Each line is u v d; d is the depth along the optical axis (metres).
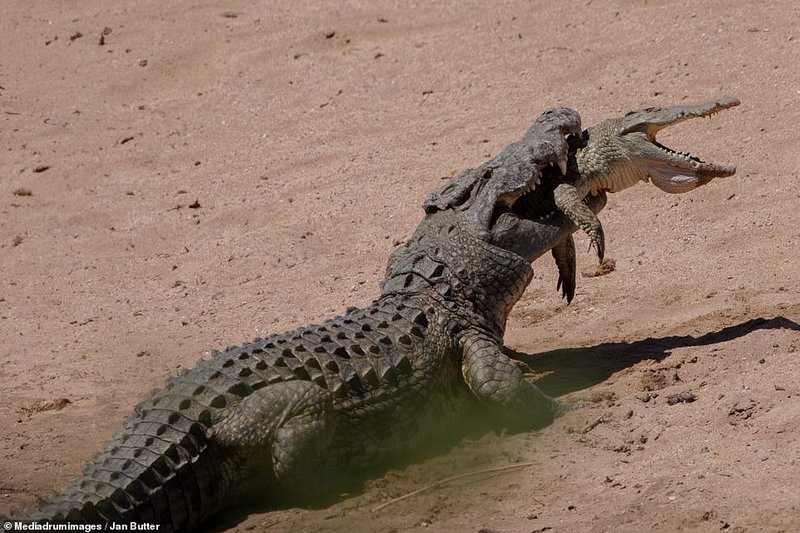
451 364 25.78
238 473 23.33
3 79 56.84
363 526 22.05
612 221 37.31
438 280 26.45
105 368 33.06
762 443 22.20
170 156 48.03
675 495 21.00
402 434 24.81
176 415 22.92
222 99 51.91
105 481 21.73
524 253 27.06
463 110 46.41
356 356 24.78
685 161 27.58
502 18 53.12
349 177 43.38
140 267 40.16
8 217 45.22
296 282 37.16
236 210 42.94
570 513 21.20
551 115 28.06
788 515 19.58
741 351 26.50
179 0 63.22
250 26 58.50
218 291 37.53
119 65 56.78
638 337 29.44
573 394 26.50
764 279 31.50
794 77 43.03
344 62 52.69
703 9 49.44
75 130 51.44
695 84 43.91
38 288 39.56
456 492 23.05
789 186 36.78
